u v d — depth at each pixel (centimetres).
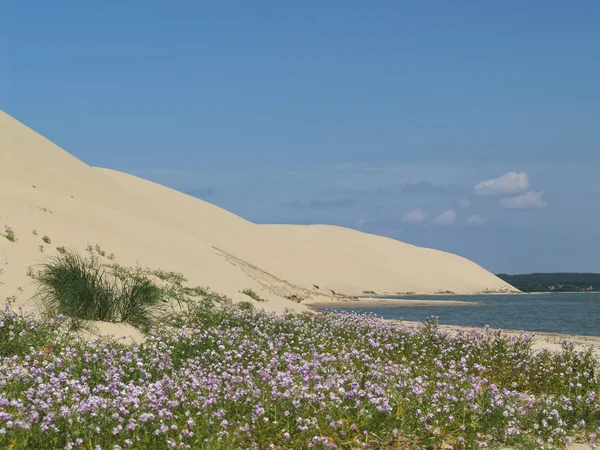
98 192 5972
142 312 1475
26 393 750
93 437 651
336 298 6078
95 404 693
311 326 1600
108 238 2433
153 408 717
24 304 1393
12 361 923
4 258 1598
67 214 2930
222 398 808
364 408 796
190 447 660
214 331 1273
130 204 6378
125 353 1045
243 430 729
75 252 1983
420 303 6159
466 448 765
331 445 709
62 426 662
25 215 2184
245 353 1132
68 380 820
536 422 849
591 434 836
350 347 1319
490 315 4112
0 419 638
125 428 668
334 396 794
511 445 798
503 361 1180
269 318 1623
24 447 614
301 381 888
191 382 888
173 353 1114
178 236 3359
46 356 970
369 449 757
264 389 837
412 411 823
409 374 1046
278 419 765
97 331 1310
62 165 6019
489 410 830
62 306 1368
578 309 5112
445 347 1342
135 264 2234
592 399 934
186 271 2472
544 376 1114
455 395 888
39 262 1670
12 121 6097
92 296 1408
